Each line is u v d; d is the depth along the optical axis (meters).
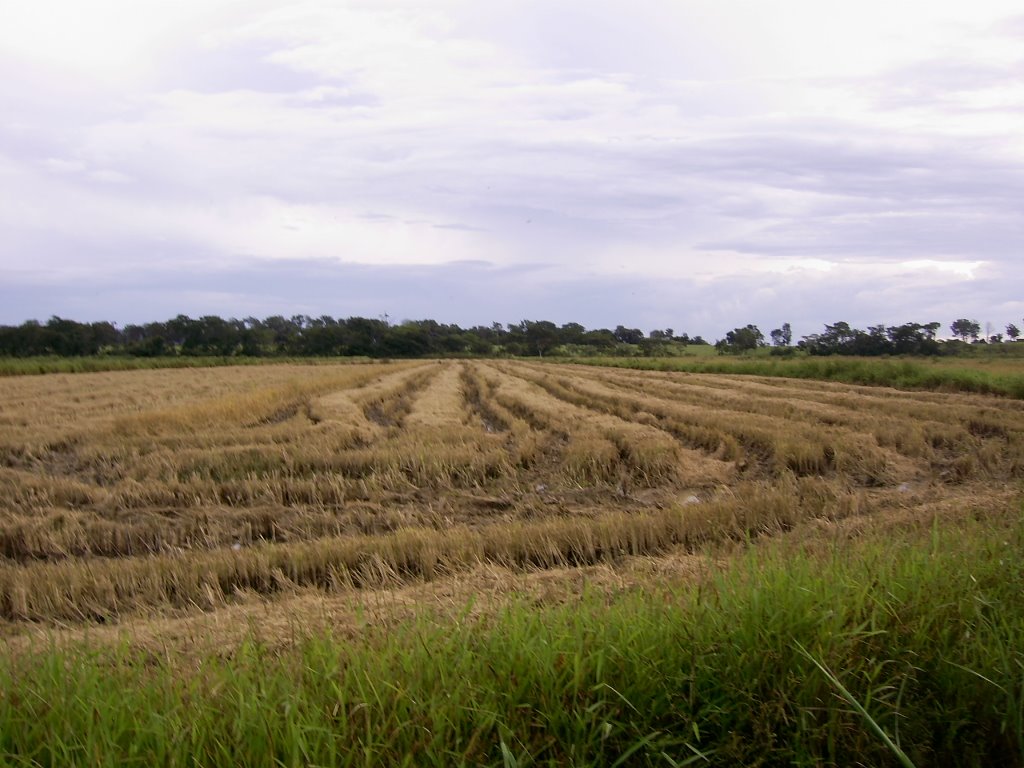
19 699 3.24
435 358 91.56
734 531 7.95
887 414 18.30
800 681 3.44
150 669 3.93
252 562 6.89
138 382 35.62
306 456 12.07
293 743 2.85
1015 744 3.31
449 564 6.86
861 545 5.40
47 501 10.05
